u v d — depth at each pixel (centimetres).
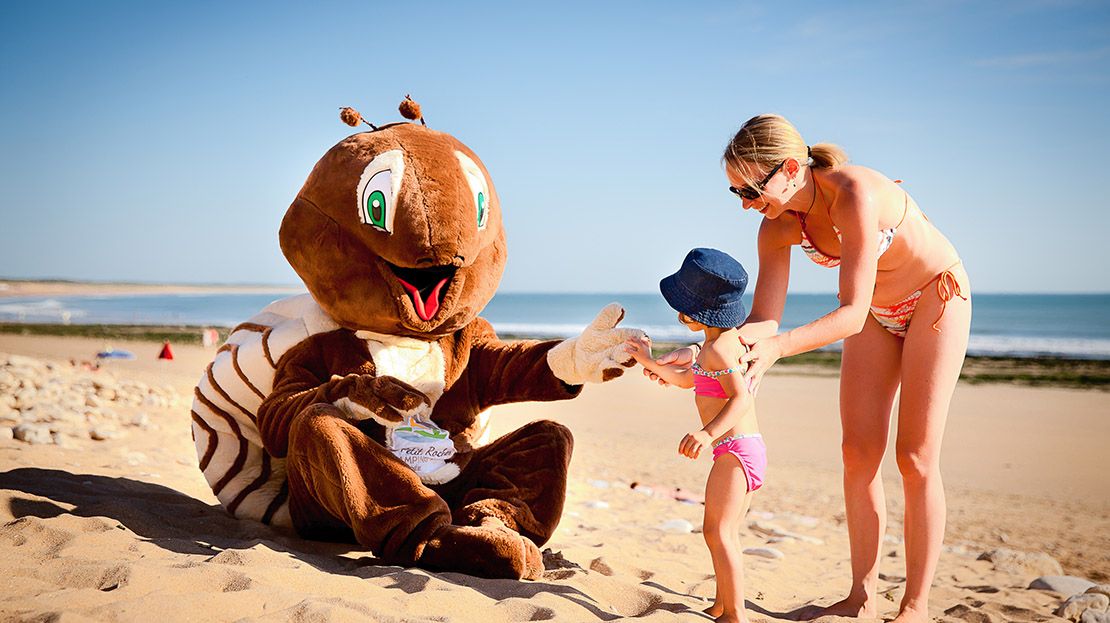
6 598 308
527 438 474
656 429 1480
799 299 15500
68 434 802
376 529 409
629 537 624
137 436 857
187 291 19425
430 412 472
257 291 19488
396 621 318
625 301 14162
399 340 476
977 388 2292
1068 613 491
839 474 1102
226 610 313
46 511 457
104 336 3538
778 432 1476
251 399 496
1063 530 825
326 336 478
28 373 1114
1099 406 1891
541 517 457
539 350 484
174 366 2031
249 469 514
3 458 624
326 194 464
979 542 771
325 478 416
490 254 495
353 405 425
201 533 468
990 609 496
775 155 385
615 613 380
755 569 563
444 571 414
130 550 391
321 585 354
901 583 554
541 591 389
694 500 880
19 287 15325
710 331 380
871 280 378
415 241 445
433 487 463
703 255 380
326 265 461
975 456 1277
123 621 293
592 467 1070
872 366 430
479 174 489
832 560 632
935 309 407
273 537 479
